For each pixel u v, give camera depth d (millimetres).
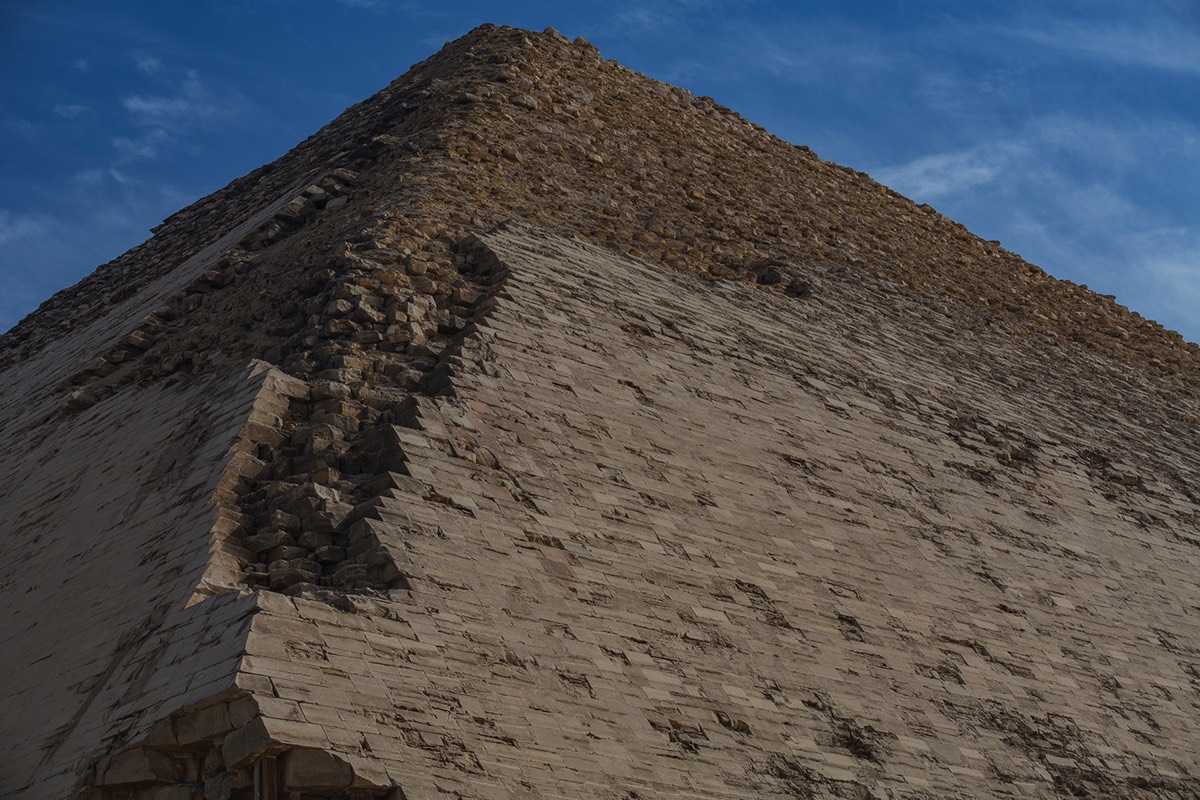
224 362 33062
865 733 26922
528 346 31562
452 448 26984
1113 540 39688
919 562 33281
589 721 23016
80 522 28953
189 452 27984
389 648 21766
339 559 24109
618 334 34562
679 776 23203
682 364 34938
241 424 27156
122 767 20281
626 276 38125
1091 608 35875
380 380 29531
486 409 28656
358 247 34750
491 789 20641
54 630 25453
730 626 27234
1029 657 32438
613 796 22000
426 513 24953
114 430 32594
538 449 28484
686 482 30531
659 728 23891
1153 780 31016
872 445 37094
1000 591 34219
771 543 30484
